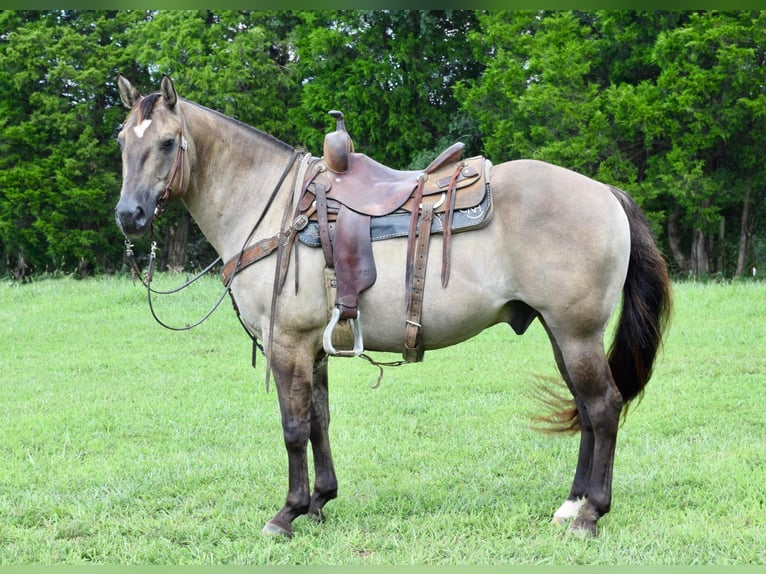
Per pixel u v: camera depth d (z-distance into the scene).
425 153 17.67
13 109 19.31
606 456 3.60
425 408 6.09
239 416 6.01
